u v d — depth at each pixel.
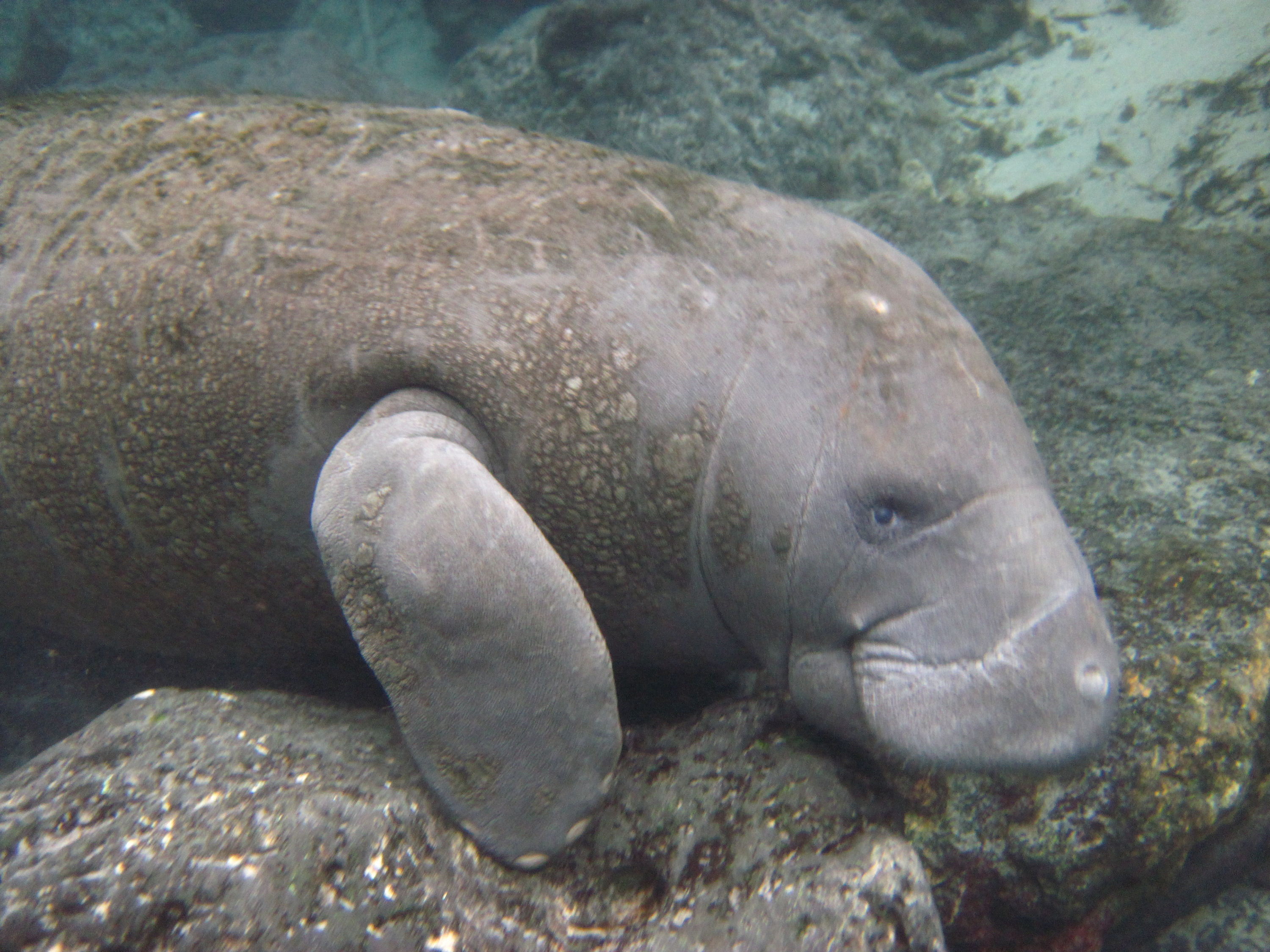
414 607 1.86
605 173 2.48
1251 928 2.81
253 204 2.49
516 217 2.35
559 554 2.35
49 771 2.00
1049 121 5.78
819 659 2.20
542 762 1.94
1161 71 5.65
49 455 2.66
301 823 1.82
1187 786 2.43
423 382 2.24
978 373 2.10
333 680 2.90
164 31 12.45
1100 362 3.59
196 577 2.74
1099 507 3.07
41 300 2.59
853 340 2.10
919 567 1.98
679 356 2.16
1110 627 2.45
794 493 2.08
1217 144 5.10
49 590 3.10
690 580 2.31
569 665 1.89
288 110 2.79
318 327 2.29
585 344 2.20
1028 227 4.48
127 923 1.65
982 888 2.52
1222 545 2.82
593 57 6.62
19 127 2.96
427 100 9.09
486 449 2.24
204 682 3.29
